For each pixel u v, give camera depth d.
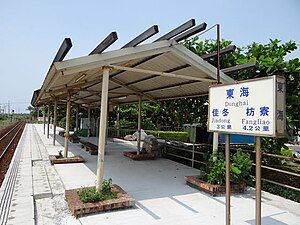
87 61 4.42
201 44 8.05
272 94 2.82
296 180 6.09
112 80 8.12
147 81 7.83
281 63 6.26
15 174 6.72
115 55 4.66
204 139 9.60
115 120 22.66
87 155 10.16
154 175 6.98
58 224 3.87
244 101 3.15
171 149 9.86
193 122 10.13
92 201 4.35
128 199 4.47
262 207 4.74
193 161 8.11
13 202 4.56
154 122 22.09
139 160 9.32
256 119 2.98
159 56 5.61
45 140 16.22
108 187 4.77
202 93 7.57
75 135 15.70
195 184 5.72
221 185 5.33
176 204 4.72
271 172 6.45
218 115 3.54
